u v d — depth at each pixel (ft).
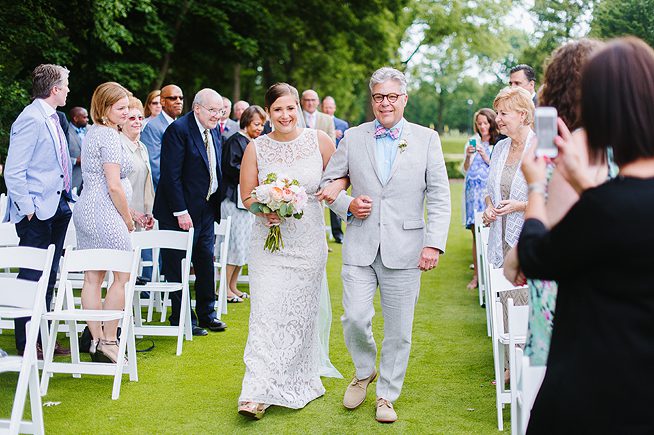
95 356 17.65
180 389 16.39
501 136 27.17
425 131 14.34
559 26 50.21
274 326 14.96
